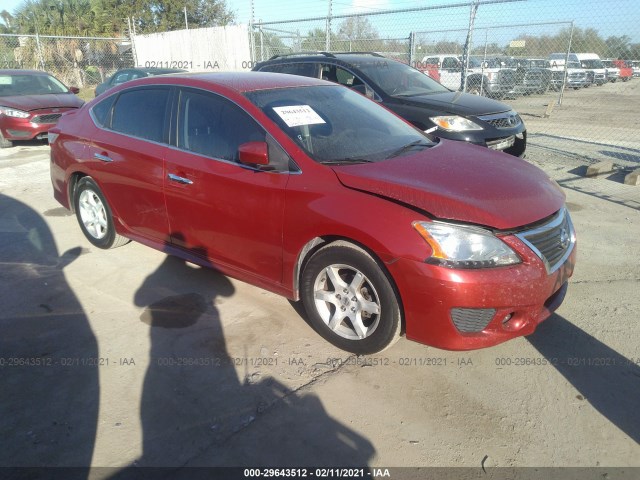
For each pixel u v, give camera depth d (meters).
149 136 4.15
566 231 3.24
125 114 4.41
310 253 3.34
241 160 3.31
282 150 3.35
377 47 12.51
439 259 2.76
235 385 3.00
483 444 2.57
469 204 2.87
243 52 16.34
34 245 5.14
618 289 4.11
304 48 13.67
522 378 3.05
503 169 3.43
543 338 3.45
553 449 2.53
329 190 3.12
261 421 2.71
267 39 14.54
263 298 4.00
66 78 23.23
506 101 16.16
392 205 2.91
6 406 2.83
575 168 8.05
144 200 4.21
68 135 4.89
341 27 12.43
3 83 10.96
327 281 3.36
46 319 3.72
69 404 2.84
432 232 2.78
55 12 27.78
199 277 4.38
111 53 24.03
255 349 3.34
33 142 11.20
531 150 9.45
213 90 3.80
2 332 3.55
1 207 6.44
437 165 3.39
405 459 2.48
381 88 7.20
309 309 3.39
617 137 10.74
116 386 2.99
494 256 2.78
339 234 3.04
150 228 4.28
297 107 3.72
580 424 2.69
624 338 3.44
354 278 3.13
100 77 23.91
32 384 3.01
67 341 3.44
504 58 14.13
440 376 3.07
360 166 3.27
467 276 2.73
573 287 4.16
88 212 4.98
